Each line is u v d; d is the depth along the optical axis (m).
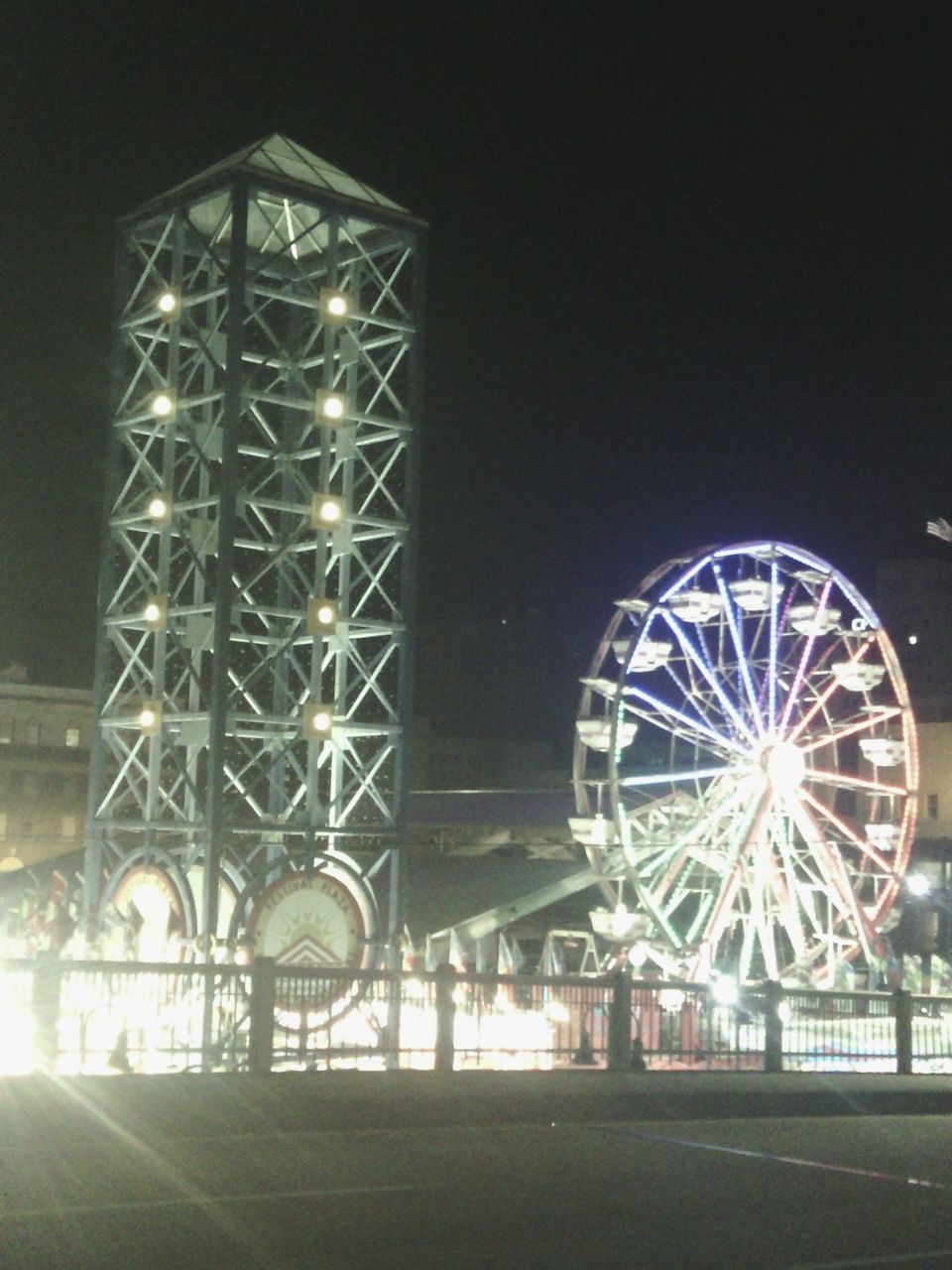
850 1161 16.84
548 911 52.91
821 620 46.03
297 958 22.30
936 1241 12.02
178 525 24.64
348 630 25.05
